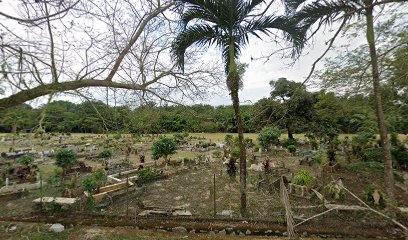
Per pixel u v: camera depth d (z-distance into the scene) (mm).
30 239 5398
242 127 6352
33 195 9148
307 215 6262
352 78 7254
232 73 5898
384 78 6980
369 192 7168
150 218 6410
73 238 5477
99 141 28609
